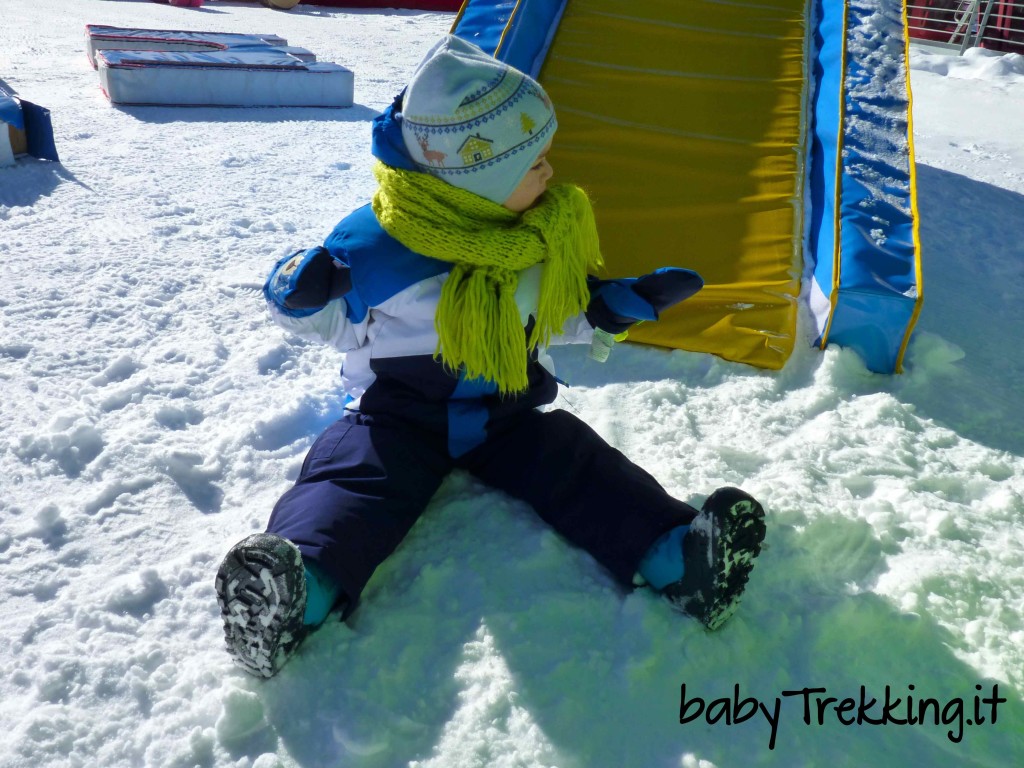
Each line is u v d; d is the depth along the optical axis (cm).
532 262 200
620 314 210
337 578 178
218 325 313
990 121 770
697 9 462
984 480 247
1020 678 180
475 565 200
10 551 202
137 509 220
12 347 284
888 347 299
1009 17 1060
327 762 158
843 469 250
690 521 194
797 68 426
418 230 193
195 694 169
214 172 479
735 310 316
